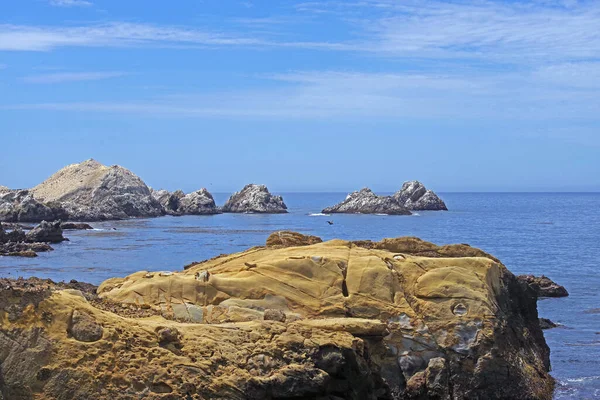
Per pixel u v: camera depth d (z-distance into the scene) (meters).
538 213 184.88
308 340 20.41
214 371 19.11
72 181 159.50
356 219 143.25
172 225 123.19
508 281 28.41
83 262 63.62
